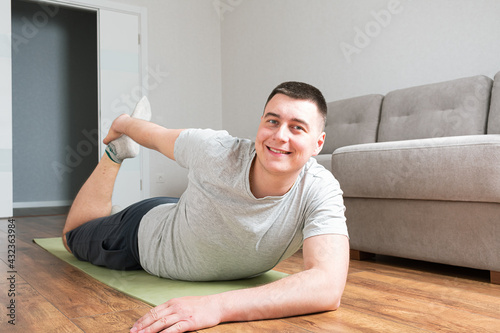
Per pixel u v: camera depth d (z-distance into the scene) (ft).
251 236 4.09
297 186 3.96
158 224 4.91
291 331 3.28
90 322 3.51
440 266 6.27
